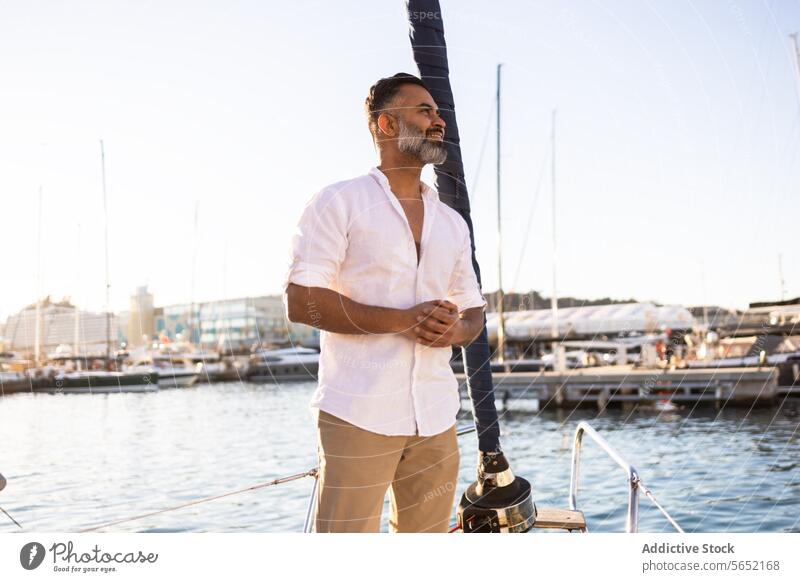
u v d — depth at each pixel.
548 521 2.14
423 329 1.23
